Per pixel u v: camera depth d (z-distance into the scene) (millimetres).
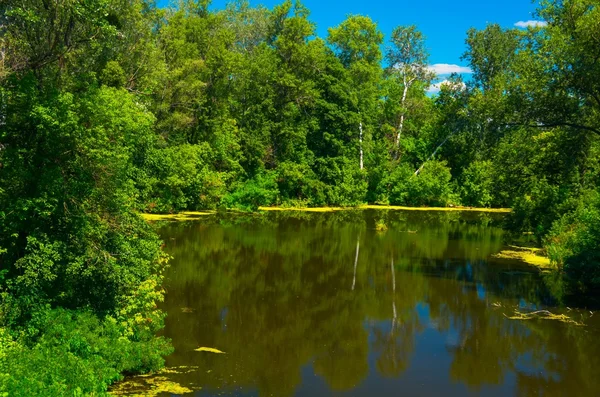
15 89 10594
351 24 51438
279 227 31188
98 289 10984
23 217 10211
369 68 50000
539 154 20281
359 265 21234
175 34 37531
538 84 17422
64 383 7914
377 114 53875
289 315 14656
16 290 10047
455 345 12734
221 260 21172
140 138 21047
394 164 53781
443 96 54906
